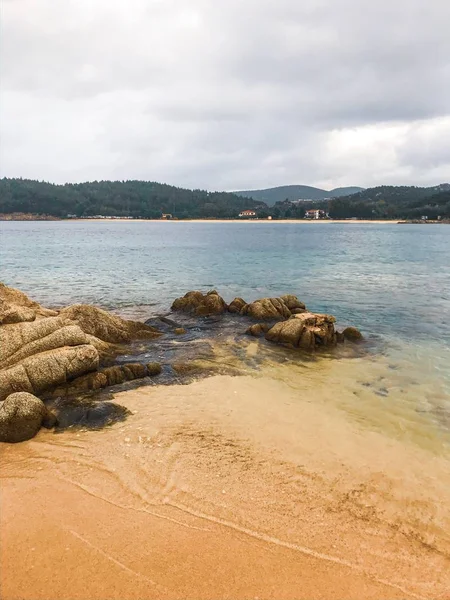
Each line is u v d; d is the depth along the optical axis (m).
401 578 6.19
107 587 5.81
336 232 141.62
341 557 6.53
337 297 29.22
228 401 11.96
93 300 27.56
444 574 6.30
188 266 46.88
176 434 10.11
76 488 7.99
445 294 30.34
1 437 9.65
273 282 35.62
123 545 6.58
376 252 65.25
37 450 9.35
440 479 8.61
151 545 6.60
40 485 8.07
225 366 14.87
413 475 8.70
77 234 125.69
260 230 159.88
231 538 6.81
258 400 12.09
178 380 13.44
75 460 8.96
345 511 7.57
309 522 7.25
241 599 5.69
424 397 12.62
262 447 9.59
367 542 6.86
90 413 10.86
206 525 7.08
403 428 10.67
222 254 61.88
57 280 36.06
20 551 6.43
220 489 8.05
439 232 139.88
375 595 5.87
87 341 13.97
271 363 15.40
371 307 25.98
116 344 17.09
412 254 61.84
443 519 7.45
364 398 12.47
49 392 11.98
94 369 13.04
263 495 7.91
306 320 17.98
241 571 6.16
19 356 12.71
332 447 9.66
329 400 12.27
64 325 14.30
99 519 7.15
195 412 11.25
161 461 8.96
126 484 8.14
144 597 5.67
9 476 8.36
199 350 16.61
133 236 116.31
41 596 5.66
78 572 6.06
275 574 6.13
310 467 8.87
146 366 13.87
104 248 73.12
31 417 9.97
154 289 31.94
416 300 28.17
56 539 6.68
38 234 123.50
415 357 16.47
